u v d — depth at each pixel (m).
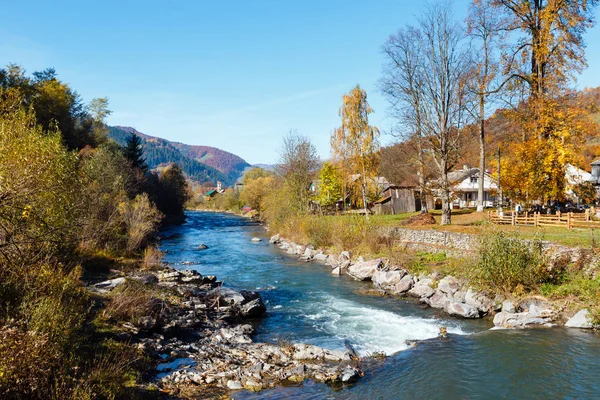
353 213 43.47
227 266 30.39
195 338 14.45
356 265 27.05
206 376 11.37
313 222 38.81
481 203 40.78
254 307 17.97
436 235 27.73
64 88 56.91
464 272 20.28
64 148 13.26
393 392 10.88
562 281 18.00
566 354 13.12
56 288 11.91
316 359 13.04
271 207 58.12
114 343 11.77
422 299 20.27
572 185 29.62
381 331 16.11
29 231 11.03
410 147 38.38
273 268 29.62
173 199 73.06
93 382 9.13
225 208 120.06
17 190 9.65
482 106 36.81
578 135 28.86
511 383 11.34
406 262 25.20
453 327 16.47
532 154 29.36
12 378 7.36
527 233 23.23
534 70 31.38
